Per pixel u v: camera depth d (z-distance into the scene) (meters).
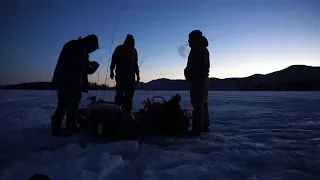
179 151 4.04
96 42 5.18
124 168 3.22
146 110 5.48
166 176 2.94
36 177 2.34
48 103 13.77
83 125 4.93
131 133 4.75
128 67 6.06
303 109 12.26
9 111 8.92
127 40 6.10
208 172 3.05
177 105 5.33
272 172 3.20
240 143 4.61
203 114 5.77
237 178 2.96
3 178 2.69
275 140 5.05
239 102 18.31
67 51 4.96
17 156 3.58
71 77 4.86
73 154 3.61
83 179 2.72
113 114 4.84
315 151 4.20
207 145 4.48
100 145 4.13
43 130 5.43
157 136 5.08
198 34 5.50
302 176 3.03
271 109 12.16
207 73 5.42
